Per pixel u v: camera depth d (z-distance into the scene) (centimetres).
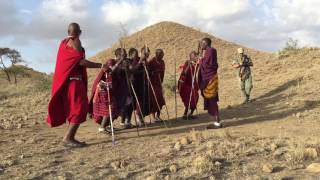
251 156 792
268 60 2034
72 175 734
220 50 3434
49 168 775
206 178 696
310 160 759
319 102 1236
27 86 4247
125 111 1111
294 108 1212
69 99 907
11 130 1139
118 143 941
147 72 1123
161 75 1186
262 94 1442
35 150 901
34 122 1247
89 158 830
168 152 830
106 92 1027
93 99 1055
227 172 718
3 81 6500
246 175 701
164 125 1138
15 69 6775
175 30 3850
